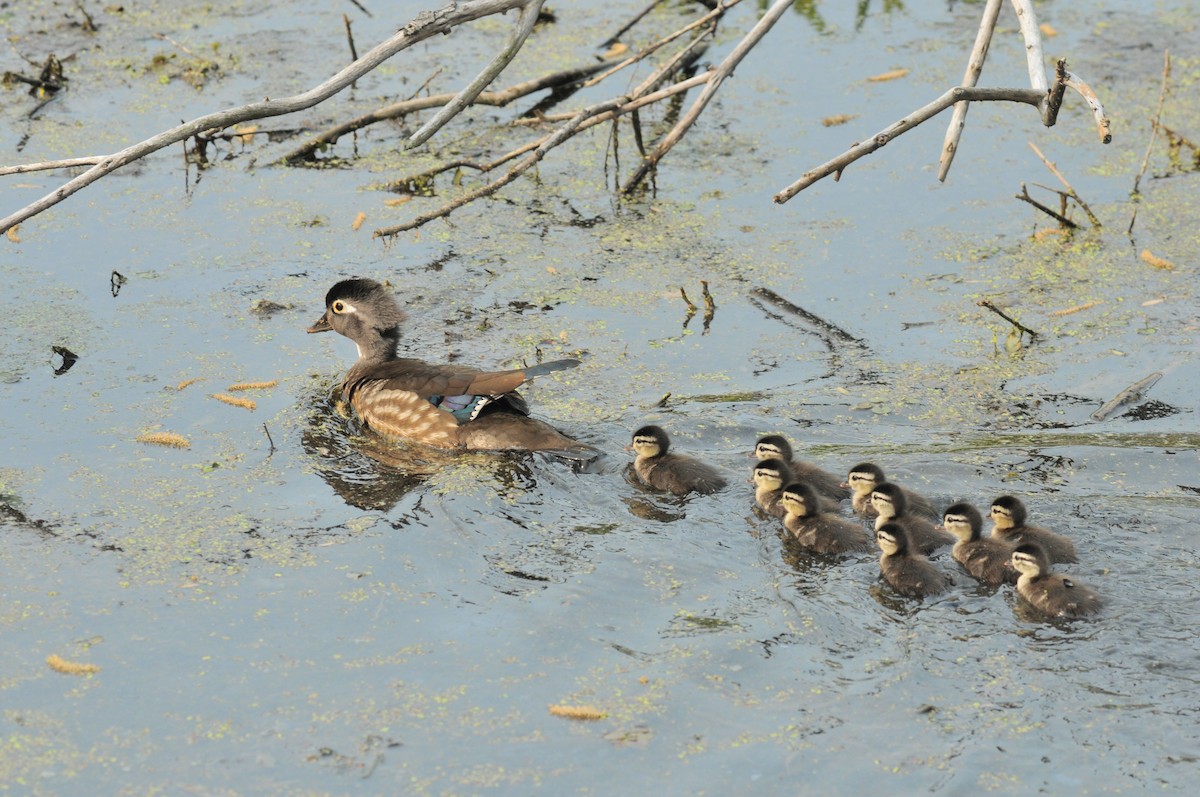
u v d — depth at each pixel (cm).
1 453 1434
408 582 1211
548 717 1037
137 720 1041
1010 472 1391
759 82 2391
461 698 1060
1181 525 1275
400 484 1387
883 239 1931
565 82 2372
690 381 1599
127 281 1820
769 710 1038
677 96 2362
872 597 1191
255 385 1583
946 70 2377
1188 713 1019
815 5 2678
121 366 1620
